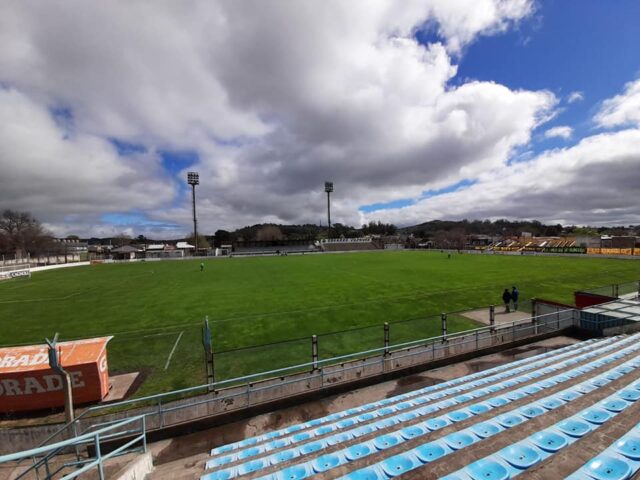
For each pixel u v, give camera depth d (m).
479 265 46.47
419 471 4.26
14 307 24.59
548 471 3.89
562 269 39.78
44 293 30.69
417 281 32.03
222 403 9.15
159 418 8.35
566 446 4.39
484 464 4.32
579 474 3.80
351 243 122.06
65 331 18.23
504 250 81.19
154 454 7.67
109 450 7.86
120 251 103.81
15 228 96.00
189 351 14.41
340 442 5.96
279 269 47.97
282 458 5.98
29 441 8.23
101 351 10.65
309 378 9.80
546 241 100.44
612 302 15.18
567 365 8.95
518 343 13.11
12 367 9.68
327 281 33.75
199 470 6.21
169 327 18.28
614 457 4.08
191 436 8.28
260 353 13.45
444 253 80.06
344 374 10.31
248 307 22.52
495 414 6.04
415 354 11.26
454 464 4.36
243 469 5.75
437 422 6.37
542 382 7.66
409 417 7.06
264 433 8.35
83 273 49.41
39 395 9.79
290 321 18.86
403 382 10.56
